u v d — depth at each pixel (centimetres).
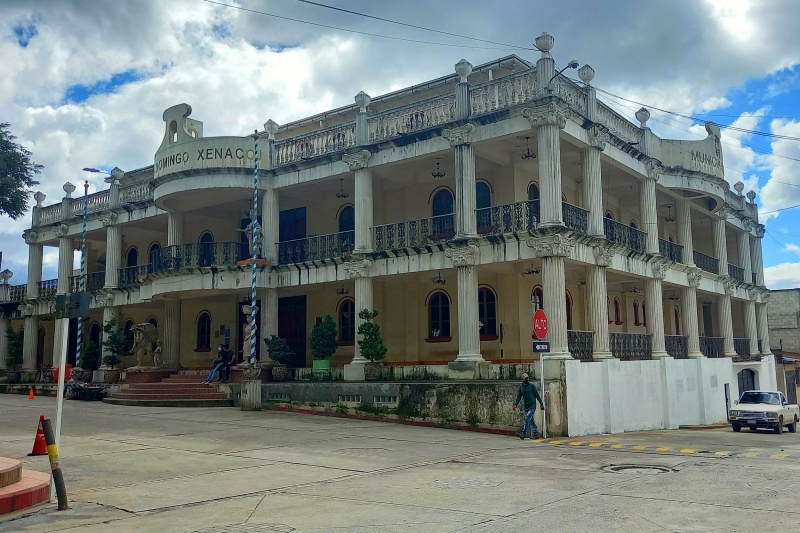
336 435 1786
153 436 1739
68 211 3744
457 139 2266
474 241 2208
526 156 2428
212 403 2550
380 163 2477
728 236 3972
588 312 2286
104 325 3397
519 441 1753
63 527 885
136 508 991
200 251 2866
